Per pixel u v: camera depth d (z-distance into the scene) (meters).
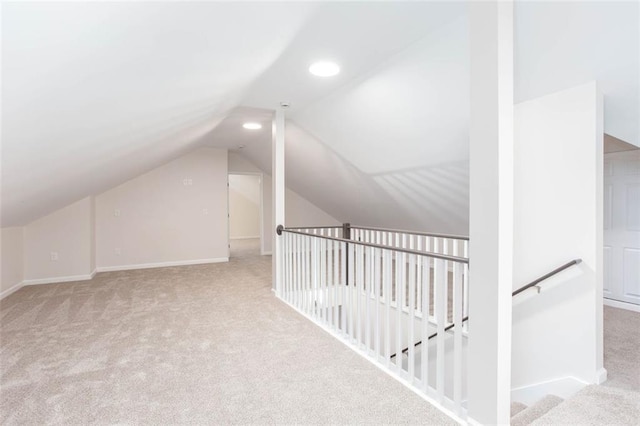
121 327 2.96
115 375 2.12
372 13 1.86
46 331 2.87
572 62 1.91
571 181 2.13
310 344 2.59
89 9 0.89
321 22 1.95
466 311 2.99
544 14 1.70
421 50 2.29
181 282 4.70
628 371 2.23
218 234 6.40
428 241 3.79
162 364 2.26
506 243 1.45
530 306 2.36
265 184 7.33
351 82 2.95
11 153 1.63
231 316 3.24
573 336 2.16
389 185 4.51
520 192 2.38
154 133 2.95
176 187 6.04
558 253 2.21
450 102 2.64
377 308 2.33
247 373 2.14
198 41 1.55
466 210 4.12
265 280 4.83
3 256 4.00
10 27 0.79
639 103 2.03
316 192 6.49
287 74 2.79
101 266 5.48
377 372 2.16
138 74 1.55
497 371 1.46
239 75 2.43
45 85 1.17
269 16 1.62
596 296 2.07
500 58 1.40
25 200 2.98
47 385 2.00
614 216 3.64
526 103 2.32
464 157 3.18
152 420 1.68
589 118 2.03
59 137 1.79
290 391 1.93
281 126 3.89
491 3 1.41
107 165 3.37
